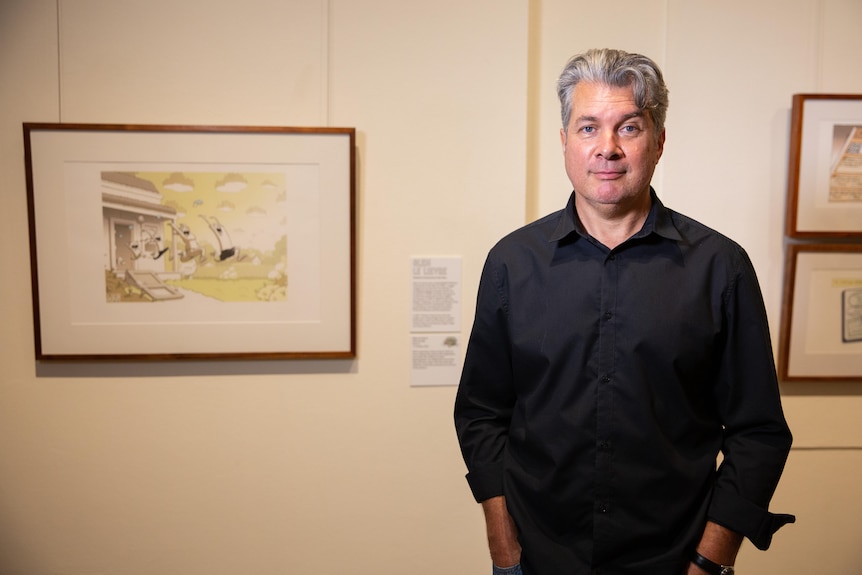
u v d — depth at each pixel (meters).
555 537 1.48
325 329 2.19
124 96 2.12
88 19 2.09
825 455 2.37
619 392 1.39
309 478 2.25
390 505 2.27
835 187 2.24
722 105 2.26
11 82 2.09
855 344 2.30
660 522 1.40
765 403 1.38
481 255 2.21
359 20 2.14
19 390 2.17
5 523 2.20
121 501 2.22
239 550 2.25
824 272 2.28
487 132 2.18
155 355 2.16
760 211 2.29
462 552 2.29
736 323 1.39
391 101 2.16
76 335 2.14
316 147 2.12
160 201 2.12
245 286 2.16
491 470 1.54
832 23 2.25
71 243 2.11
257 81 2.14
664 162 2.28
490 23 2.16
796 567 2.40
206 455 2.23
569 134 1.40
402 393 2.24
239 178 2.12
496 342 1.57
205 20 2.12
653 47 2.25
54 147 2.08
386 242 2.19
